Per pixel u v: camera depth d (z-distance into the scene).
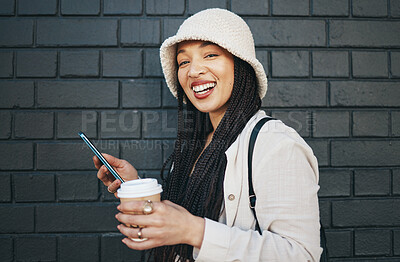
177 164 1.10
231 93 0.98
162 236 0.63
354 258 1.89
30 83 1.88
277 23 1.92
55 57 1.88
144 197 0.68
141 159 1.89
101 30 1.89
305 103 1.92
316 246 0.70
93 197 1.87
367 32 1.95
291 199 0.71
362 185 1.92
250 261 0.66
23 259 1.83
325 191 1.91
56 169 1.87
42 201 1.86
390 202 1.92
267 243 0.68
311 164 0.81
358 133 1.93
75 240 1.85
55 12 1.89
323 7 1.93
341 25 1.94
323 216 1.90
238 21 0.97
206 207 0.84
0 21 1.88
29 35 1.88
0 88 1.87
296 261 0.67
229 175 0.82
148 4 1.89
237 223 0.79
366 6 1.95
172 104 1.90
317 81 1.92
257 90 1.05
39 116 1.88
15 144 1.86
